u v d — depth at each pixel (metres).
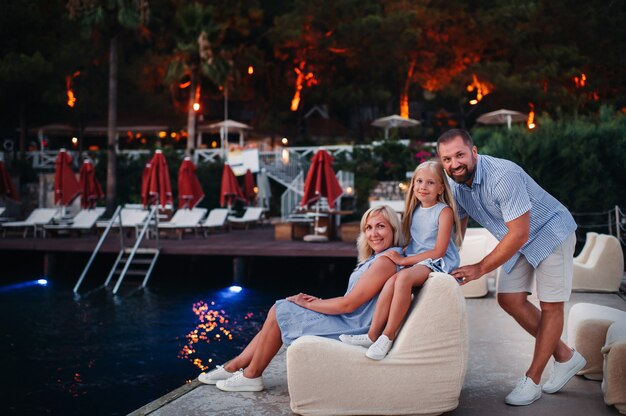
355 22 34.31
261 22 39.44
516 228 3.51
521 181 3.55
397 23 33.53
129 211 16.97
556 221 3.68
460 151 3.56
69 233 18.27
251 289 12.08
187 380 6.04
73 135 36.38
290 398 3.44
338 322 3.65
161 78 36.91
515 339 5.30
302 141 36.62
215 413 3.50
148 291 11.84
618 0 15.55
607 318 4.14
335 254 12.71
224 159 28.56
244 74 39.25
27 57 28.38
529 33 34.59
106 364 6.62
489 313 6.51
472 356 4.76
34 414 5.12
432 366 3.37
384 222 3.78
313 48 37.75
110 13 24.77
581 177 11.27
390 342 3.41
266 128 39.44
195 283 12.87
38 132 34.62
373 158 24.97
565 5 19.31
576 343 4.19
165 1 35.56
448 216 3.69
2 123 35.06
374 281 3.58
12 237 17.75
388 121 28.84
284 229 16.09
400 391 3.37
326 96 39.81
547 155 11.38
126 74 35.59
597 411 3.53
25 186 27.27
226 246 13.48
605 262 7.70
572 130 11.61
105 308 10.01
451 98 41.78
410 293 3.43
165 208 18.25
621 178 11.40
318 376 3.37
